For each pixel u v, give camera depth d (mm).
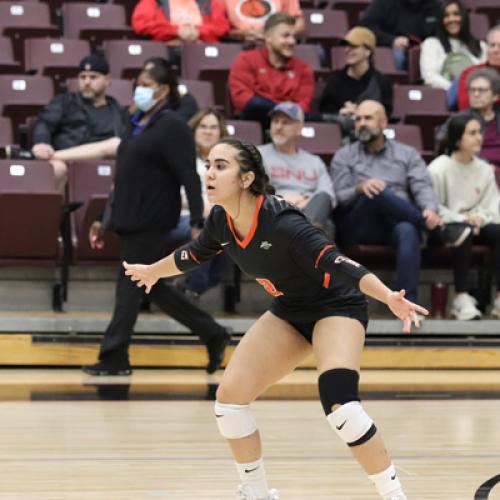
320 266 6965
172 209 13953
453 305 16484
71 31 22203
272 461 9531
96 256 16094
